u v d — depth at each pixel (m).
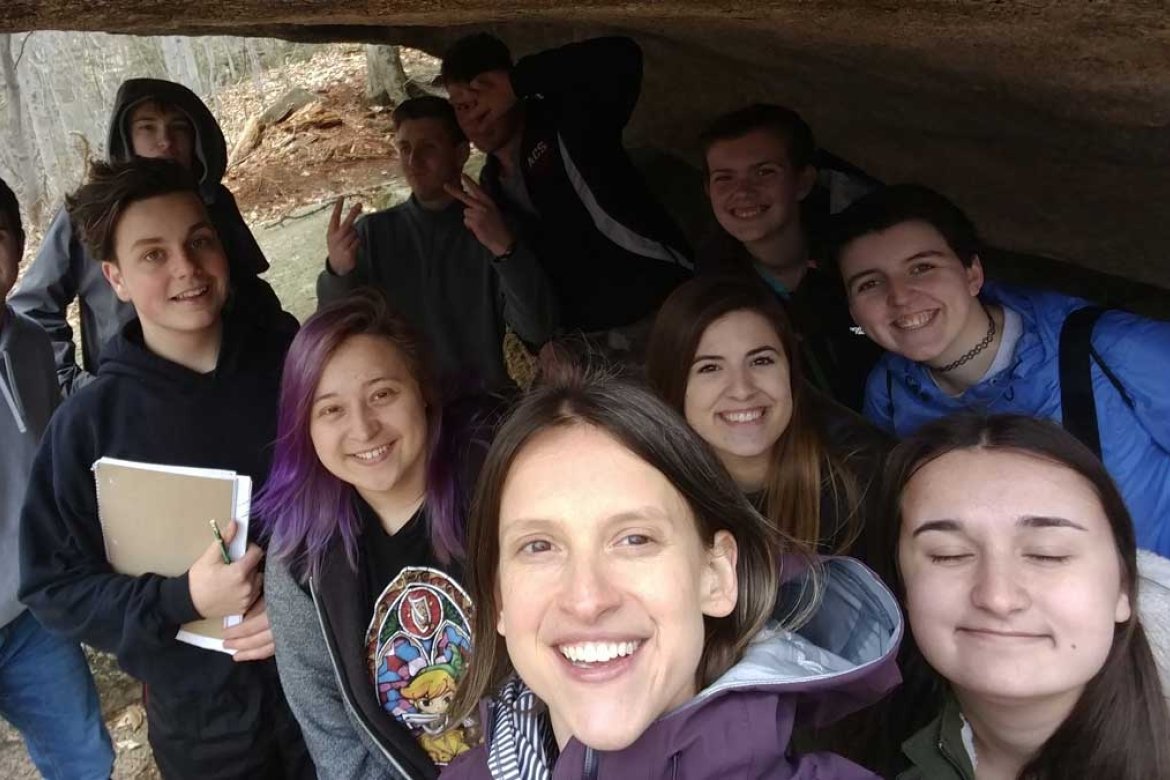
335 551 1.57
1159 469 1.74
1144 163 3.20
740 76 4.30
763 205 2.76
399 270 3.34
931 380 2.03
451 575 1.58
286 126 9.84
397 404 1.55
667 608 1.00
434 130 3.23
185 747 1.91
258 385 1.95
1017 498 1.19
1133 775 1.15
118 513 1.83
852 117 4.01
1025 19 1.50
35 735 2.53
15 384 2.23
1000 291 1.95
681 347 1.83
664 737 1.00
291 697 1.63
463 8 1.50
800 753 1.36
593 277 3.06
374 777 1.60
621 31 3.94
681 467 1.04
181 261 1.83
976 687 1.19
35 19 1.37
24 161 9.99
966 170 3.88
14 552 2.23
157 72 12.05
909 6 1.48
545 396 1.09
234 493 1.76
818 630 1.25
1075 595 1.15
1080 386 1.78
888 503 1.34
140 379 1.87
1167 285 3.71
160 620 1.76
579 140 2.96
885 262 1.92
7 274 2.21
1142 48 1.63
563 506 1.01
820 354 2.45
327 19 1.49
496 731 1.18
